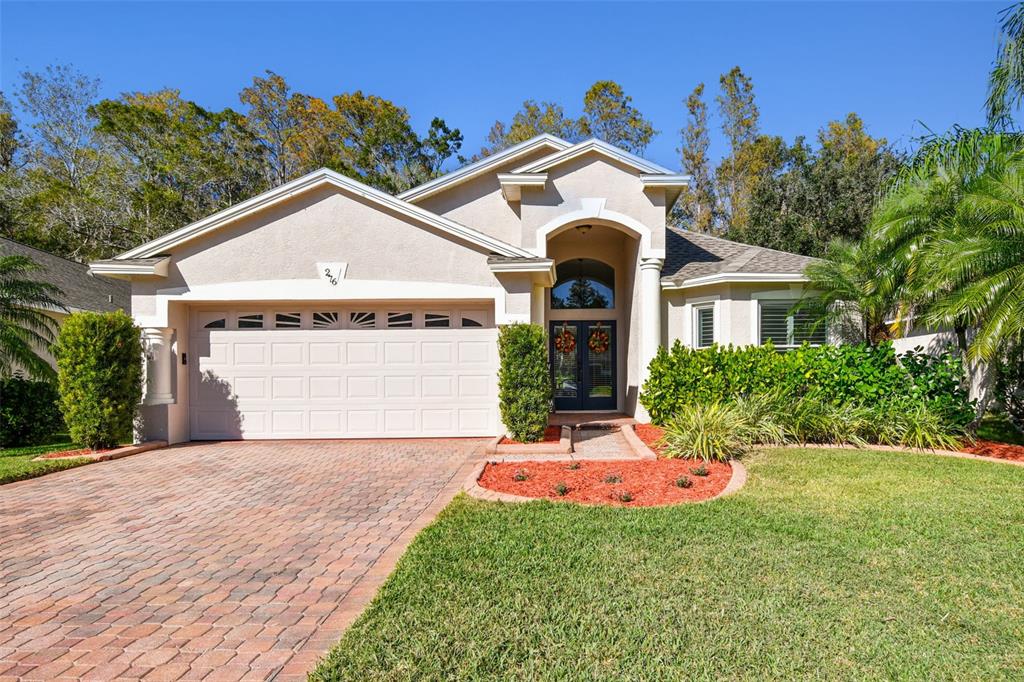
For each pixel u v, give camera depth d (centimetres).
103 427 1005
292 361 1165
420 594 405
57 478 833
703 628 353
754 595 399
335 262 1121
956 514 589
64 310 1528
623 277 1623
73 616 396
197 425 1159
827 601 391
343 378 1166
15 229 3188
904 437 977
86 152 3475
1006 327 851
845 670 309
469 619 367
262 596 424
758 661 317
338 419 1164
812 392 1077
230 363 1162
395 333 1170
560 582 423
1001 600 395
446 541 517
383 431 1164
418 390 1169
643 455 920
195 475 846
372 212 1127
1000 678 303
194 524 608
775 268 1377
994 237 896
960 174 1030
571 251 1656
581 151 1362
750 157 3872
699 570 445
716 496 678
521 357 1043
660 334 1419
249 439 1159
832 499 648
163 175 3628
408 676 305
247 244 1117
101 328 1019
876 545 499
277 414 1162
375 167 4244
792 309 1323
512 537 525
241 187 3966
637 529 544
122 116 3531
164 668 328
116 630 375
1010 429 1124
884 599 395
